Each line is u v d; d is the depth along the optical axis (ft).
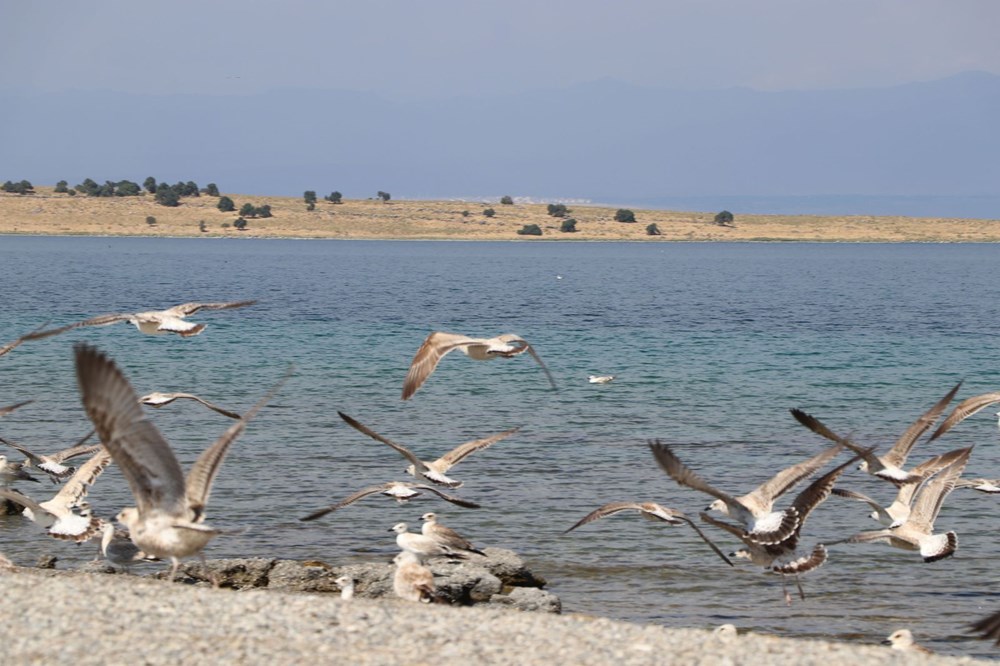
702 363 194.08
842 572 77.05
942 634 65.00
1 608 48.57
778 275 529.86
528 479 103.71
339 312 295.89
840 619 67.62
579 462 111.14
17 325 242.99
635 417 138.31
